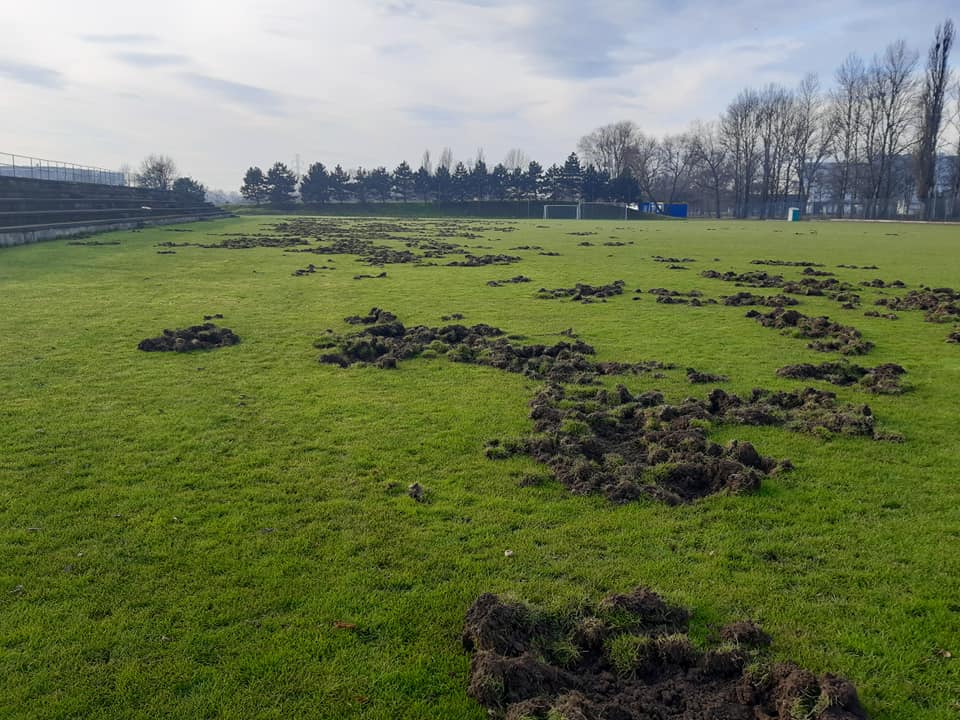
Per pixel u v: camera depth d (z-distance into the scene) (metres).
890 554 6.69
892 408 11.14
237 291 22.72
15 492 7.77
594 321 18.42
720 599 5.93
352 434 9.72
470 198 139.88
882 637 5.45
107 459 8.73
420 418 10.44
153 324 17.00
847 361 14.08
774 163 124.00
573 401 11.16
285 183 131.75
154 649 5.24
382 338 15.54
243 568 6.31
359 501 7.68
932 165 97.19
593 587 6.09
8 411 10.41
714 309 20.47
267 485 8.05
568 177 137.75
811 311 20.30
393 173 137.88
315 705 4.73
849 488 8.16
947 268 32.00
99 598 5.85
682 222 97.25
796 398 11.44
